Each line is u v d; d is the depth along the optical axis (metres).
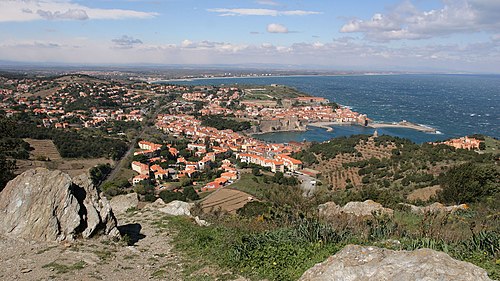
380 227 13.39
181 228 17.91
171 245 15.43
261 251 12.39
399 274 7.73
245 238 13.73
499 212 16.92
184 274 12.00
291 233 13.52
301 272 10.52
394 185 50.56
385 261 8.20
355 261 8.58
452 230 13.36
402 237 12.78
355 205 19.98
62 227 14.50
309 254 11.55
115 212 22.48
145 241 16.05
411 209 20.11
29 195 15.05
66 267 12.09
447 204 24.77
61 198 14.91
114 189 59.56
